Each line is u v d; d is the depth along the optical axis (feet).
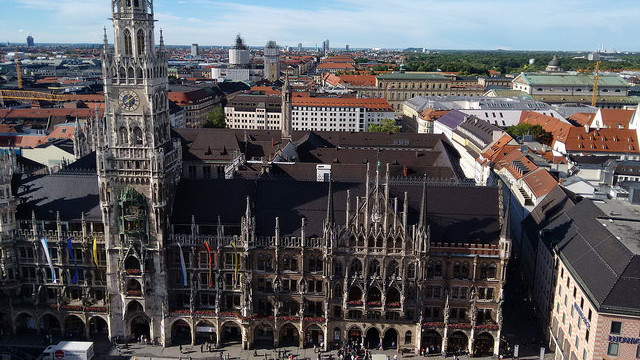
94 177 349.61
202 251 323.98
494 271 317.83
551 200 417.28
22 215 336.90
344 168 465.88
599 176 529.04
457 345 328.49
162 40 318.65
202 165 574.56
